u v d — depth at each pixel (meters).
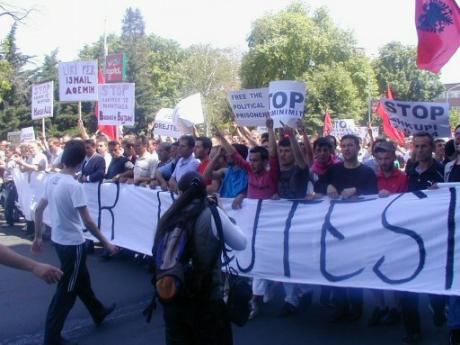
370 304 6.58
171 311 3.61
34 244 5.50
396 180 5.72
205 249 3.59
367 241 5.40
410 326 5.20
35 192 10.84
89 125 47.00
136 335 5.57
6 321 6.07
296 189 6.00
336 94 53.31
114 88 10.75
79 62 11.30
